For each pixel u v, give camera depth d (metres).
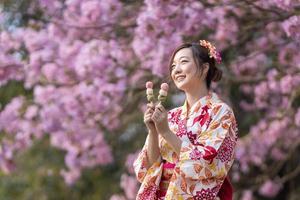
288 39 8.55
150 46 7.79
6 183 13.05
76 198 12.90
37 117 9.28
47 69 8.55
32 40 8.63
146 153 4.65
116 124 9.38
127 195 10.32
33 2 9.37
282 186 11.50
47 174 12.69
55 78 8.65
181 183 4.36
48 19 9.05
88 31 8.57
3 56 8.71
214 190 4.38
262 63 9.44
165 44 7.66
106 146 9.61
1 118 9.25
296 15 7.29
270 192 10.55
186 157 4.33
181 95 10.11
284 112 9.12
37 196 12.82
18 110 9.29
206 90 4.66
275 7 7.70
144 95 9.12
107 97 8.60
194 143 4.48
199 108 4.57
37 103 9.12
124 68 8.59
